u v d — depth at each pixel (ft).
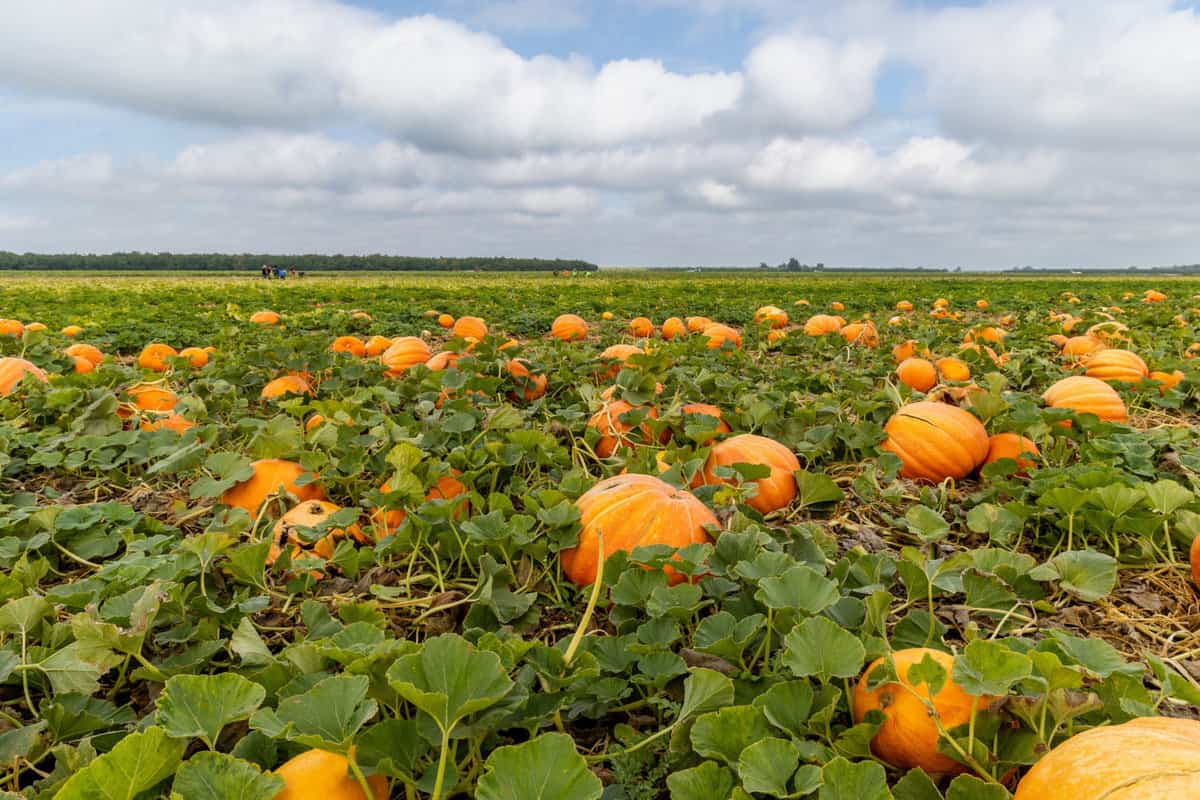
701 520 10.17
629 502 10.11
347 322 44.34
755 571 8.02
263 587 9.14
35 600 7.72
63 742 6.72
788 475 13.03
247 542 11.14
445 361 22.44
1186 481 13.61
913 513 9.96
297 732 5.32
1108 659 6.38
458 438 14.30
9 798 5.85
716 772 5.49
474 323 33.94
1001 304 64.80
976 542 12.23
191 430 14.76
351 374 21.15
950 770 6.18
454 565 10.66
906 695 6.29
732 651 7.02
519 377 20.30
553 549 9.73
